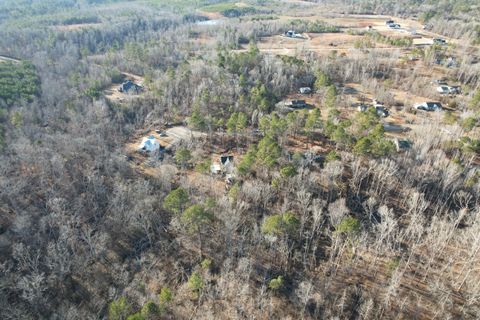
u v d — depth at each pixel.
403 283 74.81
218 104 142.50
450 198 93.81
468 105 131.38
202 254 84.38
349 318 70.19
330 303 72.56
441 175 95.38
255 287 76.44
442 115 128.38
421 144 105.81
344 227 74.94
